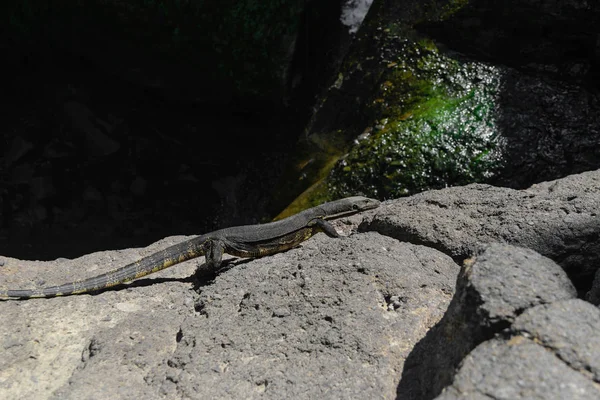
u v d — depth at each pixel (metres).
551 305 3.39
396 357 4.29
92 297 5.66
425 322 4.60
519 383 3.03
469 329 3.51
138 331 4.99
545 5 10.73
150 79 14.52
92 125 15.31
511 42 11.32
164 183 14.98
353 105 11.72
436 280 5.06
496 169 10.11
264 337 4.61
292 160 11.91
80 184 14.95
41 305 5.54
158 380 4.37
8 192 14.75
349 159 10.78
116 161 15.17
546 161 10.09
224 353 4.50
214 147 15.23
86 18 13.65
